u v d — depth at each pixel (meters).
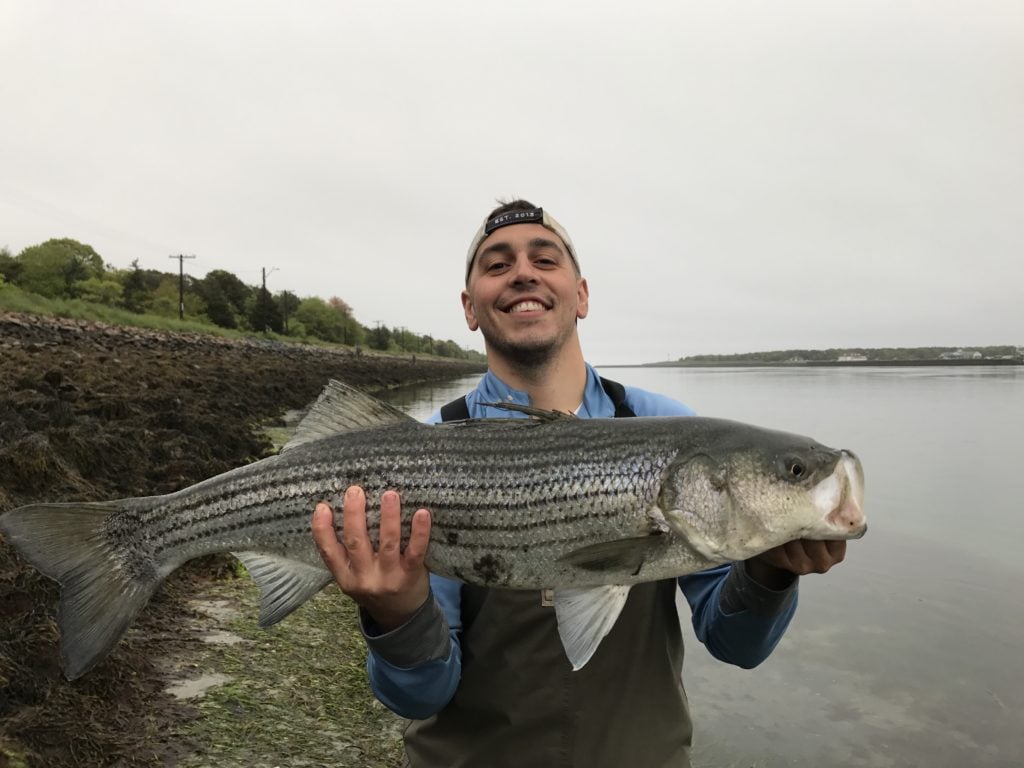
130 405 3.33
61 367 4.21
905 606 2.09
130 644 1.37
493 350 0.99
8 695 1.05
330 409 0.89
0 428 2.04
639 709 0.79
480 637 0.82
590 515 0.82
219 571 1.88
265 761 1.15
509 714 0.78
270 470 0.88
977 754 1.41
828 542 0.78
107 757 1.05
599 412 0.98
